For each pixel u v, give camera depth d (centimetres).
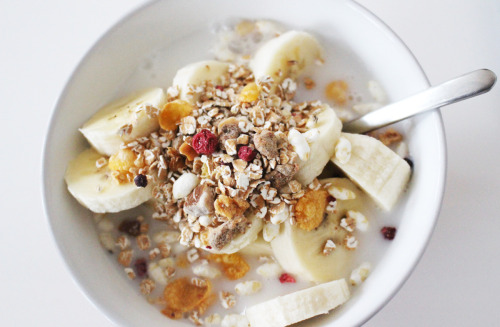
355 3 24
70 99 23
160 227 24
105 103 25
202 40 26
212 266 24
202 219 22
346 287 22
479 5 27
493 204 25
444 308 25
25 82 28
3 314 26
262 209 22
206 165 22
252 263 24
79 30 28
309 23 25
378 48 24
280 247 23
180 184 22
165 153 23
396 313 25
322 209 23
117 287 23
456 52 27
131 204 23
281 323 22
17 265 27
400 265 21
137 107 23
